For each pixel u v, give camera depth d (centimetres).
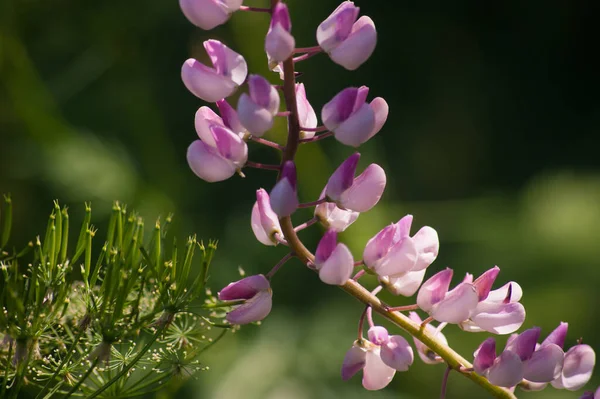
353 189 54
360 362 55
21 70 133
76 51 157
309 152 119
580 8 210
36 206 138
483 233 156
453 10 201
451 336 129
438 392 126
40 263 56
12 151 139
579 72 208
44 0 154
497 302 55
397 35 194
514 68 206
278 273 140
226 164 54
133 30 161
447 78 197
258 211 56
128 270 55
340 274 54
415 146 187
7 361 55
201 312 75
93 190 133
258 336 131
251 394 121
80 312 58
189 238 56
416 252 54
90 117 152
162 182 145
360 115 54
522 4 206
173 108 163
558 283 146
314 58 173
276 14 53
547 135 203
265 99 53
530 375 55
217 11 53
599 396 55
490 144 197
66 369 56
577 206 159
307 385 126
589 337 139
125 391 57
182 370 57
